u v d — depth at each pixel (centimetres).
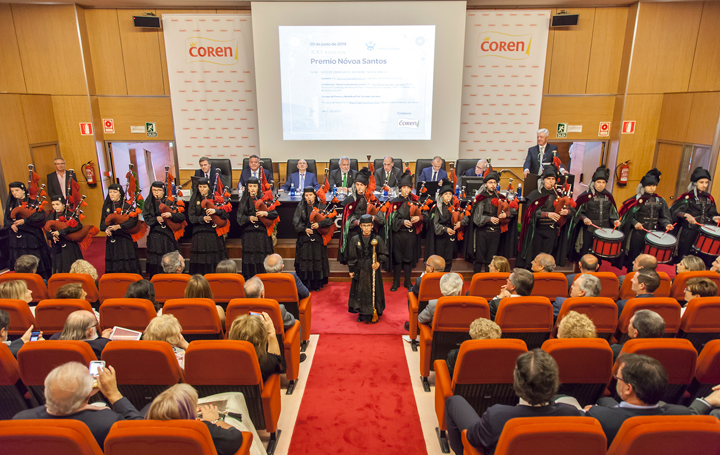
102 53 854
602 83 877
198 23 840
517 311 307
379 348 448
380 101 863
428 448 307
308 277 600
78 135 864
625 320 317
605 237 557
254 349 261
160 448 168
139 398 264
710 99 758
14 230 607
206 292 346
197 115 884
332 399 362
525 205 628
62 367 205
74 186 597
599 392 262
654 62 843
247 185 595
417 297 443
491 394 266
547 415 197
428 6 820
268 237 611
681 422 172
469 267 659
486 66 859
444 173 805
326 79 855
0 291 340
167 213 586
